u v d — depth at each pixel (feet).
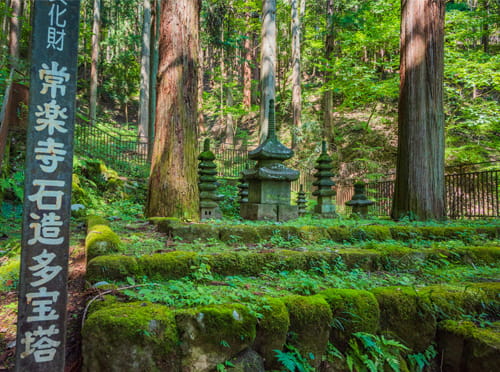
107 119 82.53
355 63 55.83
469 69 40.47
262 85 46.24
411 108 23.09
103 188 31.45
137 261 9.95
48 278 5.38
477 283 9.98
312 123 59.06
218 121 94.02
